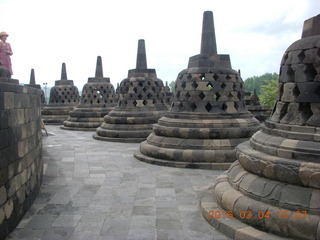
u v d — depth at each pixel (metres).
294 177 5.00
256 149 6.00
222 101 11.45
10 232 5.61
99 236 5.50
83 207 6.95
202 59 11.73
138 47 18.33
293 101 5.70
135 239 5.38
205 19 11.98
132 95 17.98
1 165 5.23
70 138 18.95
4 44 8.77
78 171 10.34
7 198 5.48
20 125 6.32
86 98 24.11
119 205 7.05
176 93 12.19
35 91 8.06
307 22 5.83
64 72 30.62
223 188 6.31
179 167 10.70
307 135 5.22
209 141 10.87
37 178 7.88
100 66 24.64
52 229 5.79
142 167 10.84
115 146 15.76
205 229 5.71
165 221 6.11
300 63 5.57
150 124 17.58
